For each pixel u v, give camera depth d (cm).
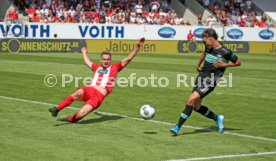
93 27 3881
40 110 1240
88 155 815
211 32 970
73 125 1062
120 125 1077
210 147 895
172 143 917
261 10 5156
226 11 5053
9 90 1586
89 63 1137
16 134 959
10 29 3606
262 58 3616
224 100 1496
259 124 1136
